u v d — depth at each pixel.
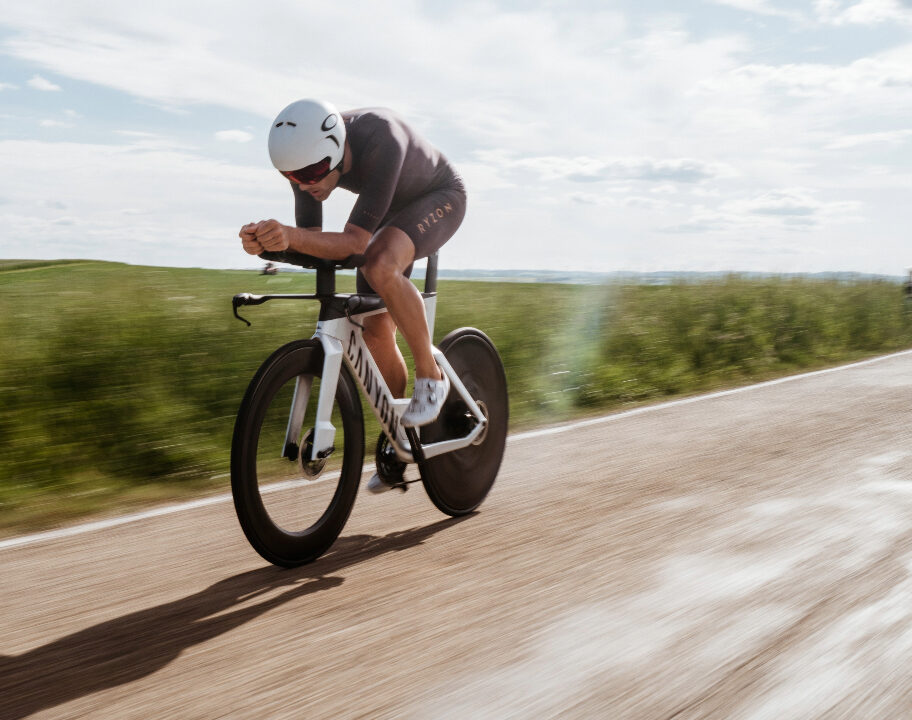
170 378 6.12
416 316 3.36
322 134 3.02
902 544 3.15
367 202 3.12
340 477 3.33
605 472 4.50
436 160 3.51
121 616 2.70
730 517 3.57
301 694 2.13
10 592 2.95
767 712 1.98
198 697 2.13
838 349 11.36
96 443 4.99
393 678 2.21
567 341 9.36
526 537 3.41
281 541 3.05
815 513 3.59
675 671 2.20
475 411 3.78
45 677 2.27
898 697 2.03
